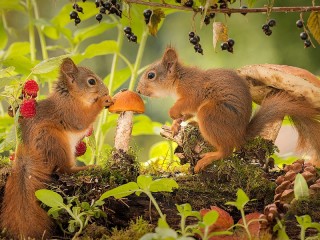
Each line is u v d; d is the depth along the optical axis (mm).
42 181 4355
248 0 4449
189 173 4453
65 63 4457
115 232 4320
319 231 4293
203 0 4406
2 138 4512
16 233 4344
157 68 4555
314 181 4371
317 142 4492
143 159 5363
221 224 4312
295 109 4461
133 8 4723
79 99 4449
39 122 4410
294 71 4457
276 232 4305
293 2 5066
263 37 5090
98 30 4855
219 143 4430
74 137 4457
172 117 4508
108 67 5363
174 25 5254
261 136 4484
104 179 4371
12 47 4965
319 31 4438
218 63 5133
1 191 4371
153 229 4328
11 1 4898
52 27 4938
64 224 4348
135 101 4461
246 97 4457
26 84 4410
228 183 4395
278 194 4348
